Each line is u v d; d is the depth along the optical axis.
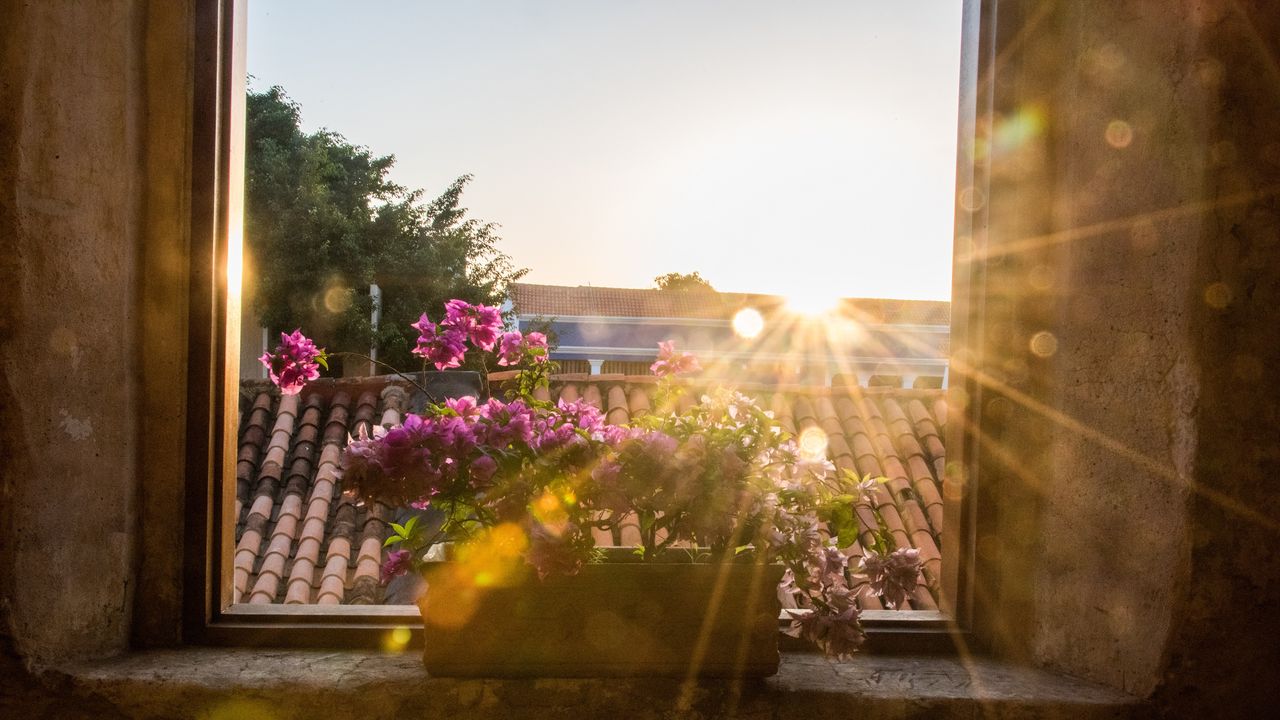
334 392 4.73
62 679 1.46
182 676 1.50
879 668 1.68
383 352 13.28
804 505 1.50
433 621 1.47
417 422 1.38
